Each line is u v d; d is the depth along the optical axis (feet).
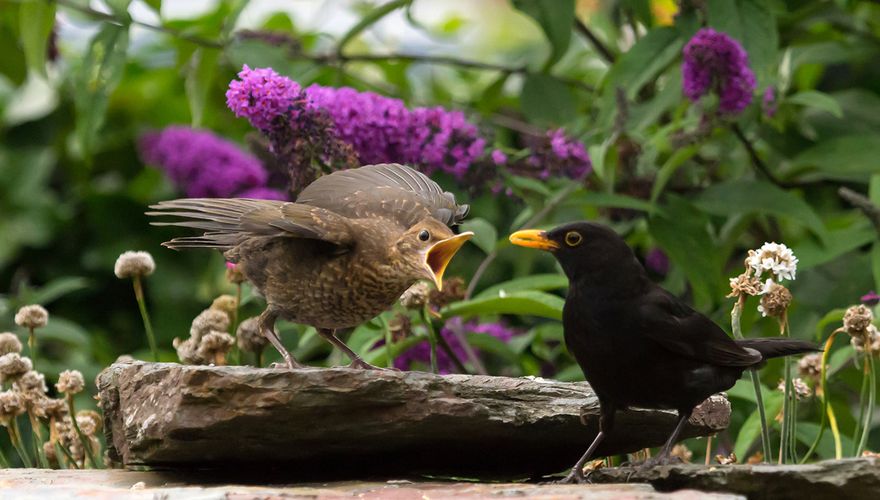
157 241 52.85
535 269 48.75
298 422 24.81
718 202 38.24
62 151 56.34
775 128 42.50
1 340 31.53
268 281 29.17
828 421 36.17
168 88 56.95
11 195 53.93
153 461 26.17
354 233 28.09
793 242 43.09
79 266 52.85
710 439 30.76
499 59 66.80
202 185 40.78
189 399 24.52
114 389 27.40
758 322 41.27
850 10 43.52
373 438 25.41
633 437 28.02
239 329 31.63
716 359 24.98
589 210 41.45
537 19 39.83
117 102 56.95
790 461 29.68
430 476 28.17
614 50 46.96
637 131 37.81
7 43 53.01
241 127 54.44
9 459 40.93
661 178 36.88
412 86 52.85
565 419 26.00
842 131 43.29
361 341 35.42
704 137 36.29
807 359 31.12
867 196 42.98
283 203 28.76
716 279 37.70
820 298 39.63
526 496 22.25
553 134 37.83
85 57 37.73
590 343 25.11
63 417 30.14
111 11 38.45
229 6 49.96
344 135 34.65
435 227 28.14
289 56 42.47
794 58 43.16
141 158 54.08
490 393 25.66
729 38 35.29
